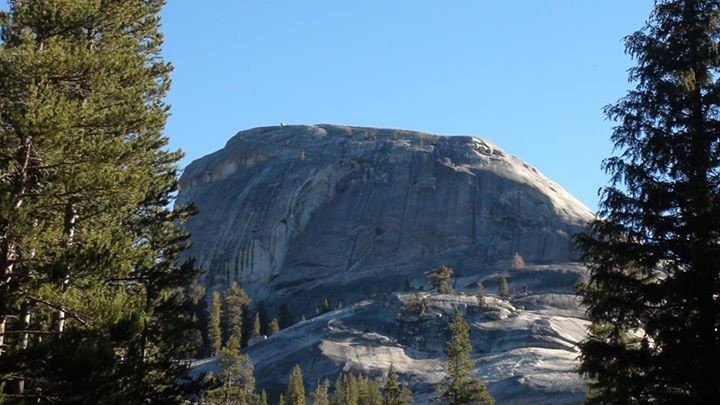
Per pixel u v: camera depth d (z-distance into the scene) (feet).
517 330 411.54
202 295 475.72
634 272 79.10
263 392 327.06
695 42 78.95
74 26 81.61
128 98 78.23
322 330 443.32
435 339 425.28
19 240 69.31
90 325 71.05
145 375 100.73
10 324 81.71
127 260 75.77
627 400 76.02
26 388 75.97
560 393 298.15
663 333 74.08
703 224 74.69
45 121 68.44
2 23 79.66
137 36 100.27
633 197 77.36
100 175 71.67
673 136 77.00
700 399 71.51
